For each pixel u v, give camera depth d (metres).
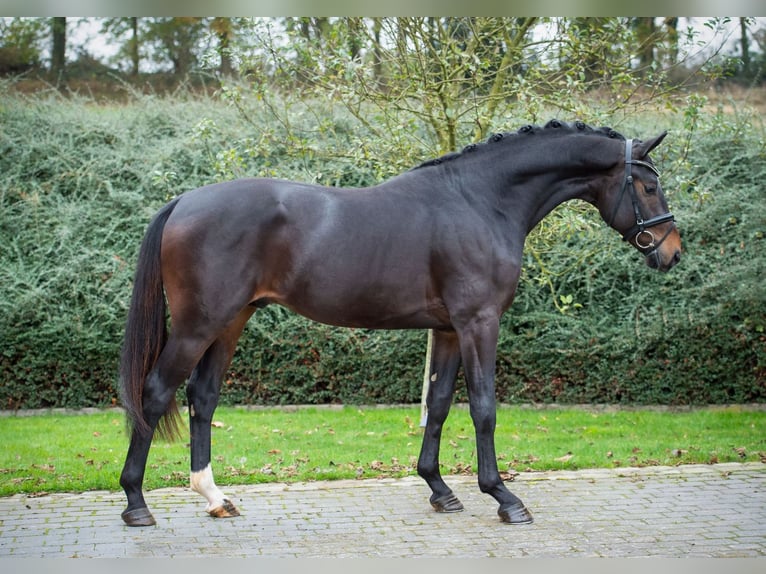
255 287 3.96
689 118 5.75
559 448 5.89
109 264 7.67
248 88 8.01
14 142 8.03
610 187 4.23
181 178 7.88
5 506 4.42
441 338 4.39
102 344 7.48
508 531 4.01
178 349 3.88
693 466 5.33
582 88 5.79
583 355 7.60
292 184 4.06
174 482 4.95
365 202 4.04
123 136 8.21
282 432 6.48
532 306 7.79
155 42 10.98
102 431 6.54
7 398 7.47
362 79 5.53
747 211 7.64
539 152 4.23
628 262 7.59
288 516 4.27
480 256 4.03
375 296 3.98
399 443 6.11
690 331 7.59
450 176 4.20
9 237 7.81
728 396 7.76
